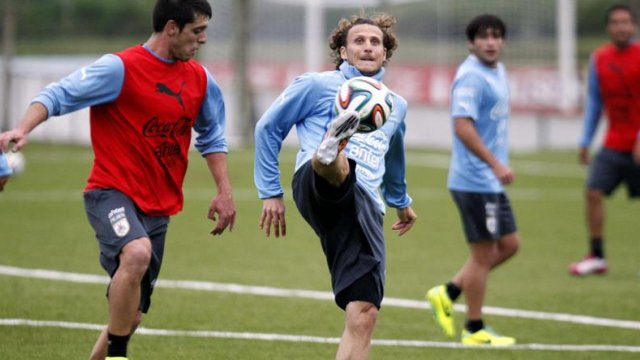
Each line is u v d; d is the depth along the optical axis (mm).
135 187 19016
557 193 60938
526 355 24422
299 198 18297
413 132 93500
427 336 26406
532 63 97062
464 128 25828
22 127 17750
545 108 89750
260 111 96125
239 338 25250
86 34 123688
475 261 25984
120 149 18953
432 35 104562
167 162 19391
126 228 18469
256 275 34719
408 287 33375
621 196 60688
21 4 102312
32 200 53625
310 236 44406
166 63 19094
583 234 46375
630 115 36344
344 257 18016
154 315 27703
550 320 28719
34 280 32250
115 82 18656
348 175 17469
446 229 47250
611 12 36219
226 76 109250
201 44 19219
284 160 74812
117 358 18484
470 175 26109
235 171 68812
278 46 114625
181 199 19891
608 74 36375
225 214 20312
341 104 17234
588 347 25375
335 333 26141
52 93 18234
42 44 122438
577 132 88438
